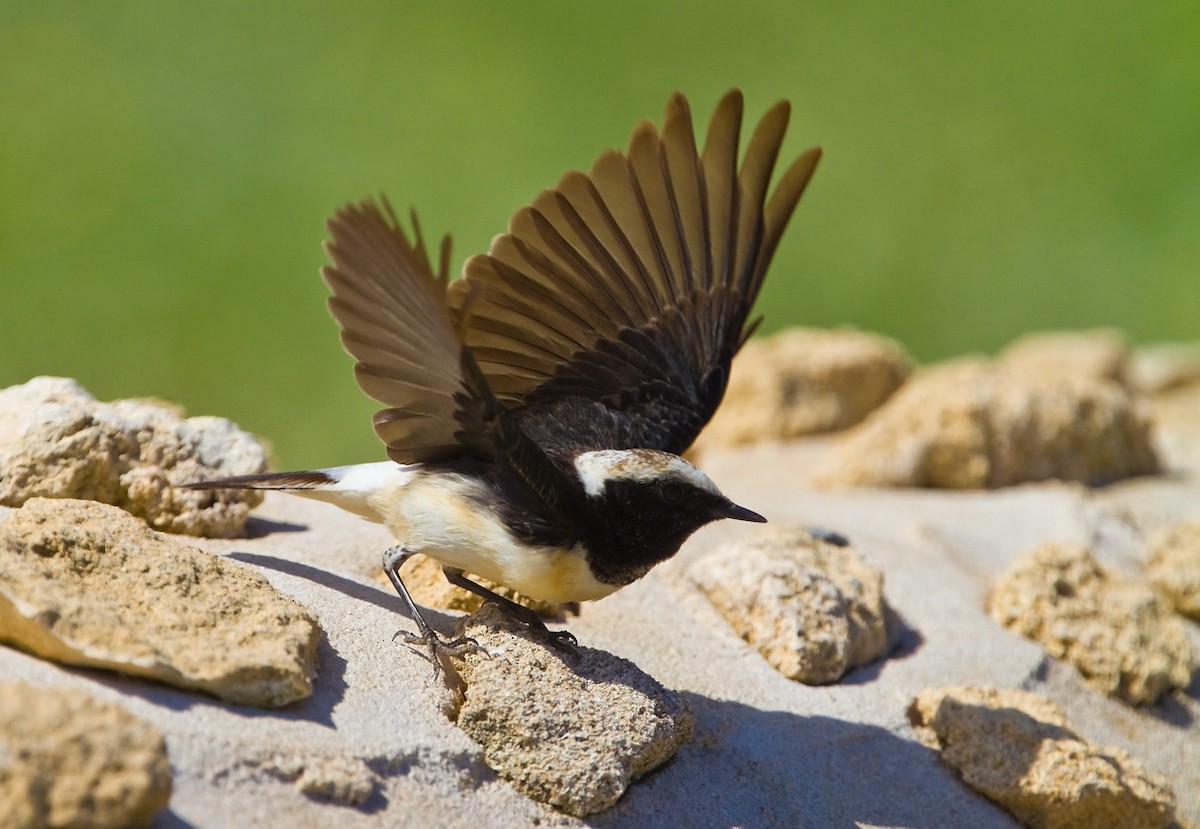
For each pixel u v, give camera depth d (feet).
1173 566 46.80
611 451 31.19
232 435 36.09
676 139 33.63
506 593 35.09
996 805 34.71
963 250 91.56
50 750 21.74
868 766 34.30
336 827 25.11
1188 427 67.51
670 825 30.07
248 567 30.50
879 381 63.67
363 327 28.66
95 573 27.73
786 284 90.58
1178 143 95.14
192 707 25.76
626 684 30.50
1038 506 50.62
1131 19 99.76
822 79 96.07
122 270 80.79
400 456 30.91
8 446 33.04
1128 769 35.24
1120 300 90.68
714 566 38.73
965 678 38.73
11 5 88.79
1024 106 97.04
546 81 92.38
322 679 28.50
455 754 28.22
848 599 38.34
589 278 33.60
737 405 62.95
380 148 87.35
